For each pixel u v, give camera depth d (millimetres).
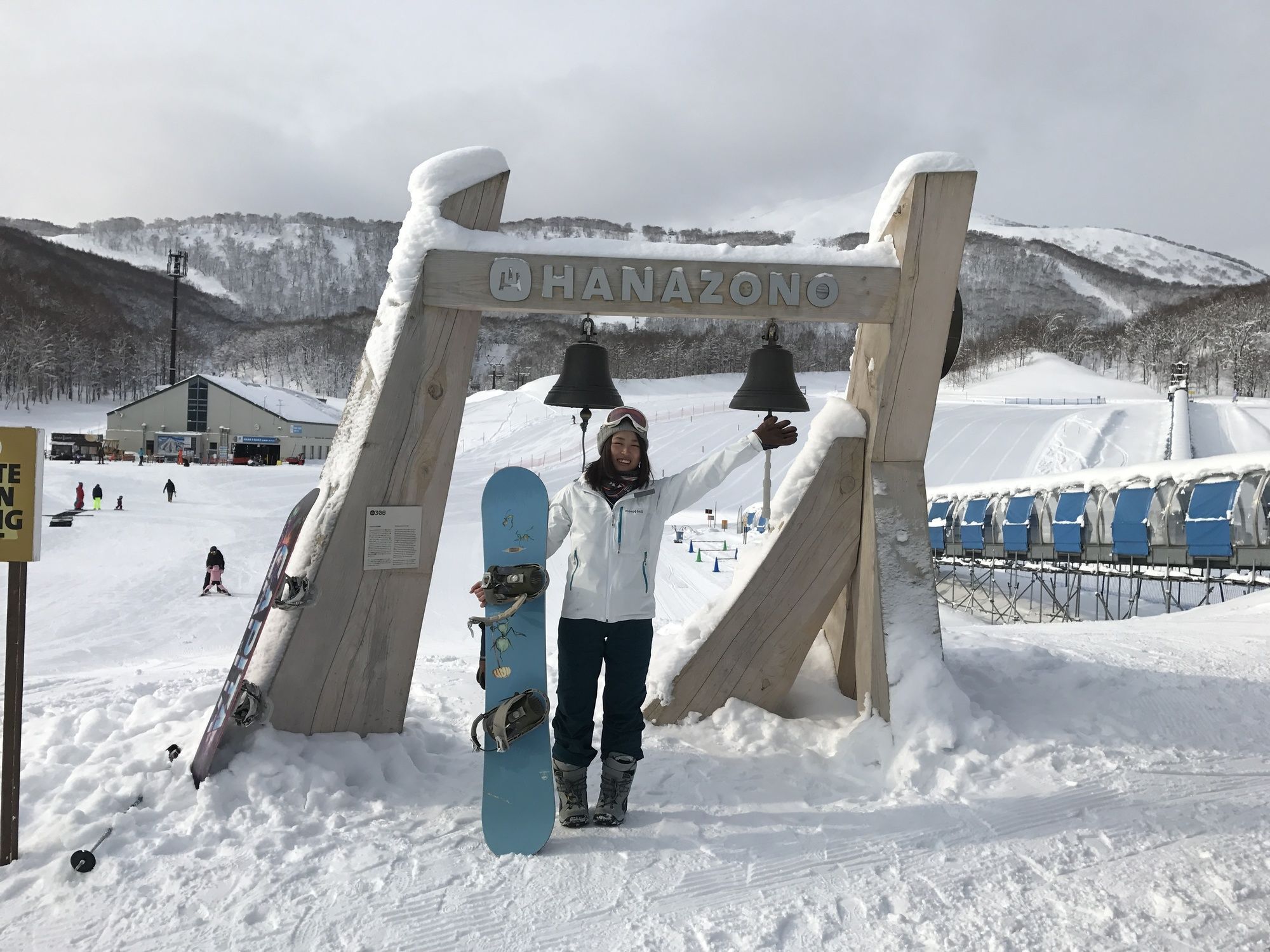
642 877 2408
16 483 2482
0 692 4633
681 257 3539
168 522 25797
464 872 2422
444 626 12148
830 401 4156
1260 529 12648
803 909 2229
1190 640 5457
